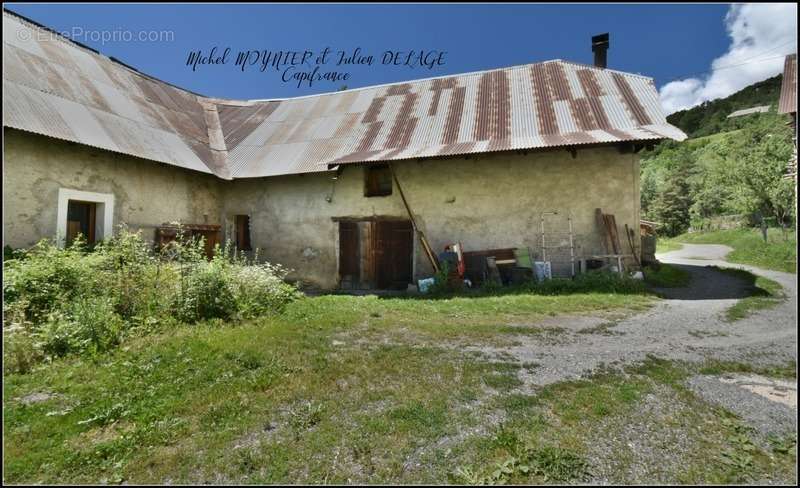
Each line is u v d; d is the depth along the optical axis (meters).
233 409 2.86
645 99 8.94
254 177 9.75
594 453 2.32
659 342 4.33
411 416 2.71
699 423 2.63
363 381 3.32
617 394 3.00
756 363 3.65
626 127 8.04
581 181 8.55
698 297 6.83
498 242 8.96
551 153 8.73
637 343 4.32
